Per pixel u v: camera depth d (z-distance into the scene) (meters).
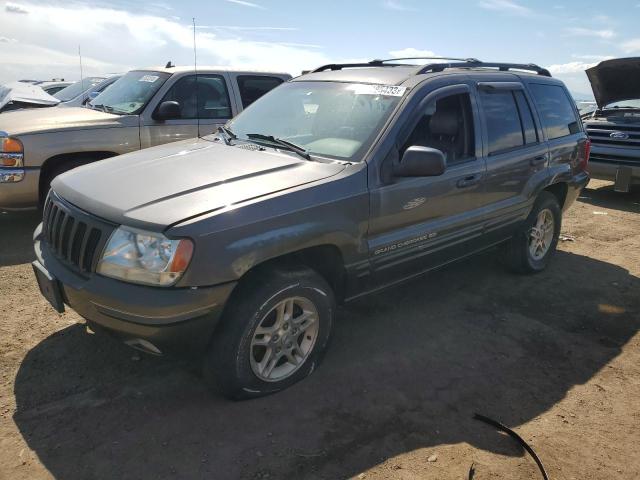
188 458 2.59
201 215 2.67
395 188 3.45
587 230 7.05
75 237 2.91
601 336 4.06
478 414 3.02
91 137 5.93
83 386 3.12
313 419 2.92
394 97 3.69
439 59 4.57
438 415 3.01
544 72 5.38
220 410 2.96
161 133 6.44
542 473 2.59
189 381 3.22
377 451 2.70
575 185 5.43
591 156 8.70
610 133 8.45
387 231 3.52
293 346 3.18
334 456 2.65
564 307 4.54
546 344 3.90
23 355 3.41
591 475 2.61
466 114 4.12
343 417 2.95
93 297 2.70
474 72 4.36
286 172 3.21
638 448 2.82
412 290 4.77
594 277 5.29
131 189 2.98
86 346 3.55
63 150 5.75
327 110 3.87
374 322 4.12
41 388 3.08
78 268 2.87
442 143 3.93
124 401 3.00
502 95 4.51
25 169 5.54
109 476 2.46
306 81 4.37
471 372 3.47
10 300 4.18
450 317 4.26
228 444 2.69
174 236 2.59
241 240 2.73
